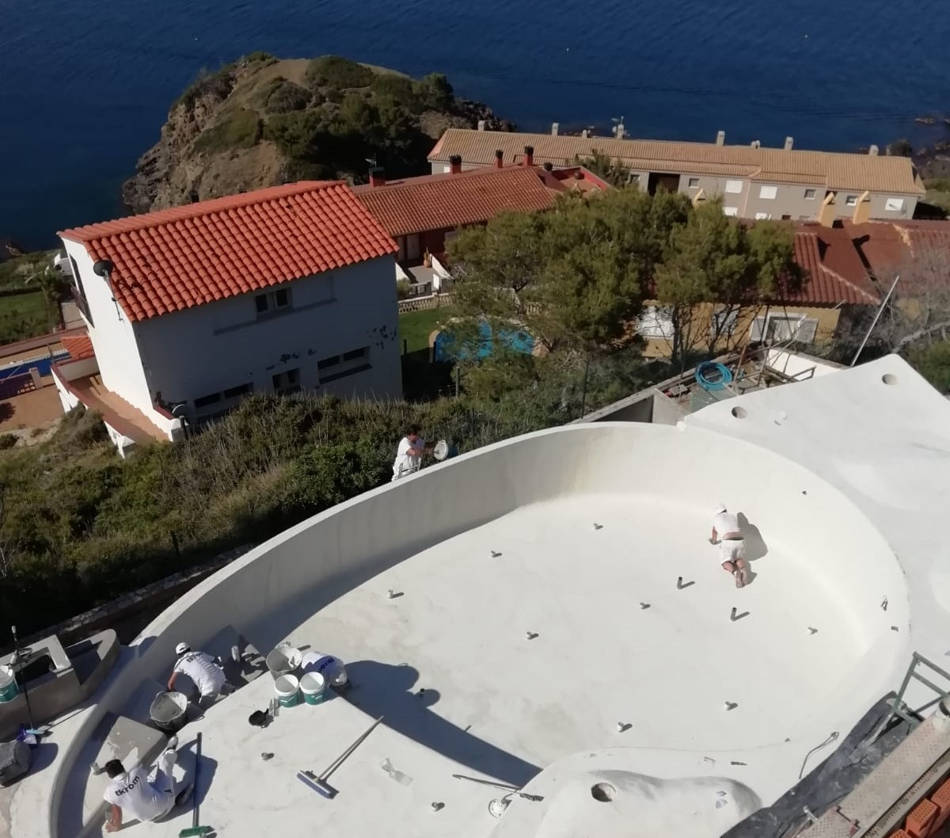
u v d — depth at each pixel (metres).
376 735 7.98
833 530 10.36
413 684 9.34
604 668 9.54
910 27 110.38
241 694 8.34
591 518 11.80
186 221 23.94
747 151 59.00
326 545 10.49
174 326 22.34
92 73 100.88
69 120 88.94
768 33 110.56
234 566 9.71
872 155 57.88
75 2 126.94
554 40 111.38
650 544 11.33
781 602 10.33
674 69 100.44
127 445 22.16
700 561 11.02
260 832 7.22
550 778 6.57
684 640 9.88
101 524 17.45
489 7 124.88
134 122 88.44
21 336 45.78
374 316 26.19
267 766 7.70
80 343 30.14
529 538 11.48
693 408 14.00
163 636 8.89
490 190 47.28
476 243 25.16
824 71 98.06
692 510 11.77
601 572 10.90
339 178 66.00
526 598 10.50
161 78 99.19
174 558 14.08
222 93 80.31
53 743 7.66
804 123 85.50
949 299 29.03
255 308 23.70
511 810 6.27
